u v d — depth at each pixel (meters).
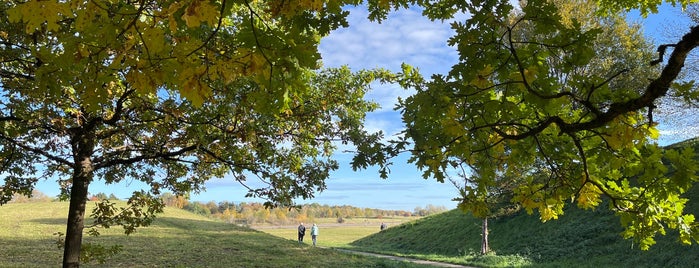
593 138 3.02
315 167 7.33
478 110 2.73
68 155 6.79
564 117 3.04
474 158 3.29
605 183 3.26
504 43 2.58
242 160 7.22
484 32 2.54
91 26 1.59
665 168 2.75
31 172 7.09
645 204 2.99
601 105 2.62
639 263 15.40
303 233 32.12
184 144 7.12
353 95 7.50
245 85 5.29
